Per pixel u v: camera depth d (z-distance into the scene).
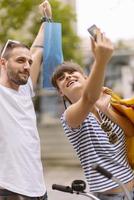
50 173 12.98
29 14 15.03
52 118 36.72
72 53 19.20
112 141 3.44
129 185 3.44
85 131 3.42
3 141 3.85
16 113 3.95
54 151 18.36
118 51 36.81
